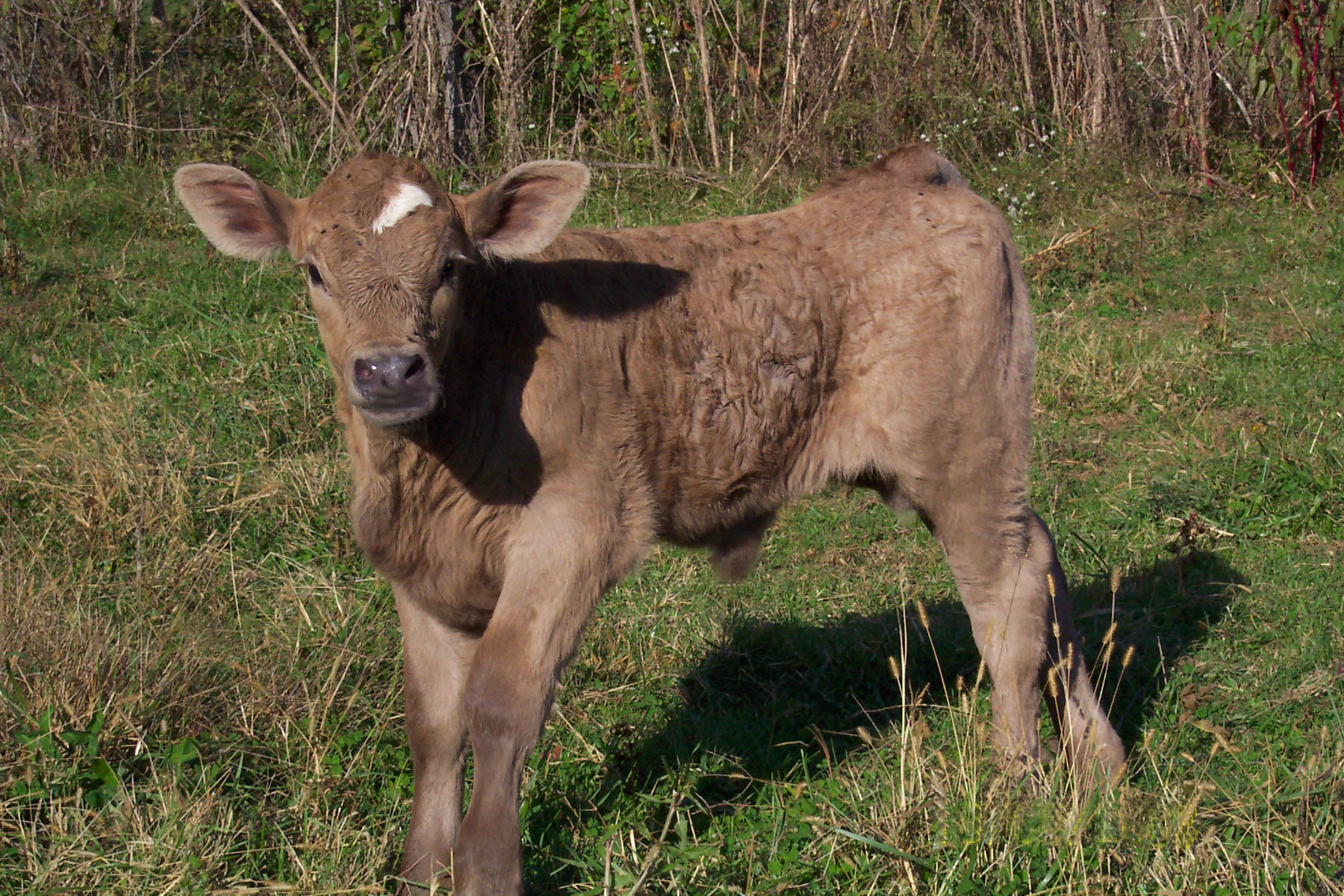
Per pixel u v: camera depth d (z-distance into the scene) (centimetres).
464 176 930
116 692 361
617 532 332
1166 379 693
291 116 984
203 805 323
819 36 1028
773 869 323
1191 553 516
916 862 307
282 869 318
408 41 946
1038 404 688
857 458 380
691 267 358
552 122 976
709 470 358
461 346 312
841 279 371
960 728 393
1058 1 1120
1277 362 715
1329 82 1086
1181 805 331
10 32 992
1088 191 999
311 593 471
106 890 299
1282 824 325
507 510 321
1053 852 316
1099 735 382
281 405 597
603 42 1030
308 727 371
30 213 859
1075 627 434
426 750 335
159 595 457
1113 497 578
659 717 423
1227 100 1164
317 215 309
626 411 336
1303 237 940
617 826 337
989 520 384
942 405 372
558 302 333
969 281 376
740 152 1005
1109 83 1091
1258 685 423
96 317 705
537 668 312
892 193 390
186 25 1144
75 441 538
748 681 454
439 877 323
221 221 332
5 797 327
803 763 382
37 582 436
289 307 718
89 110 995
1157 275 882
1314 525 542
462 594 333
